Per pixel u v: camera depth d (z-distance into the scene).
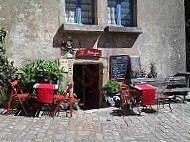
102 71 5.82
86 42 5.68
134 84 5.46
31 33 5.34
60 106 5.07
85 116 4.80
